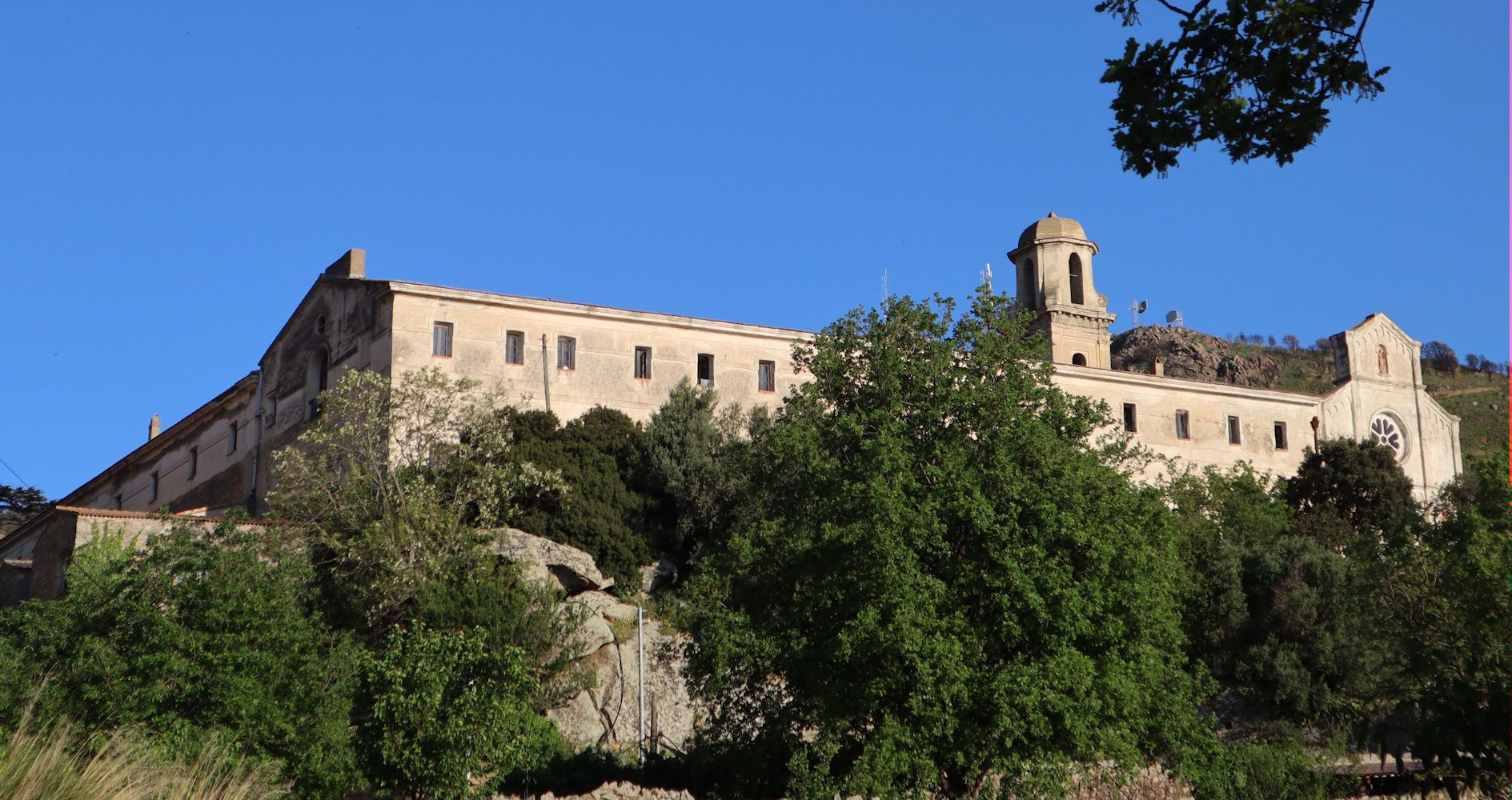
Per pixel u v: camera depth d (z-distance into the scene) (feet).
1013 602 99.04
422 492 151.43
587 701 136.56
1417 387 242.99
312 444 173.99
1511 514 103.24
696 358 193.77
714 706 110.83
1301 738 131.23
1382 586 119.96
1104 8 40.60
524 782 106.63
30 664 94.68
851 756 104.63
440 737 91.20
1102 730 97.14
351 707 102.58
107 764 52.01
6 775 47.83
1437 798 82.64
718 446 174.29
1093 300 240.94
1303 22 38.52
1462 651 102.22
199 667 95.50
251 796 69.92
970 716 98.17
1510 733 47.32
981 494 101.19
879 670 98.89
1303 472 211.00
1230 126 39.70
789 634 103.55
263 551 140.36
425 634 98.63
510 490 158.51
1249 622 146.41
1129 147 40.70
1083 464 105.60
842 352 117.50
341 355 188.96
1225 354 442.09
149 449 234.58
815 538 104.32
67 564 148.46
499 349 183.42
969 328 116.98
